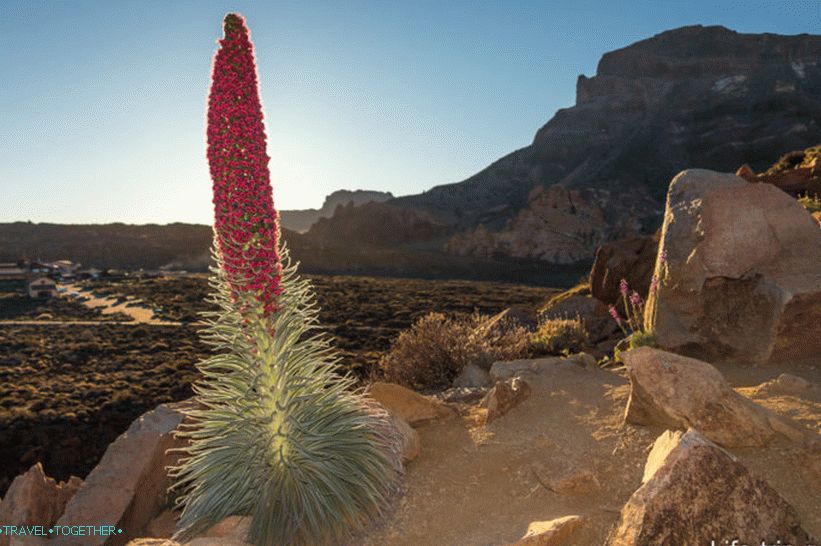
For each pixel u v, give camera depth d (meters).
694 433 3.57
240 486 4.32
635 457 4.48
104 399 28.73
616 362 8.16
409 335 10.59
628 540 3.21
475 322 12.56
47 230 191.62
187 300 71.44
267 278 4.22
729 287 6.57
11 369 36.16
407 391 6.34
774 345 6.06
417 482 4.86
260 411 4.39
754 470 3.93
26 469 21.06
